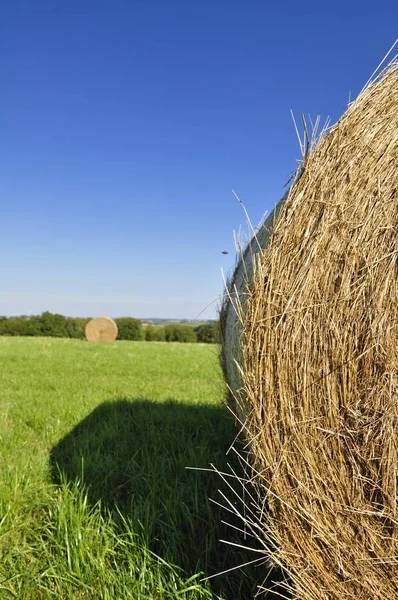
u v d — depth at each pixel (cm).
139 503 359
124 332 4128
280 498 234
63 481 404
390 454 220
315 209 242
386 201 231
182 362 1391
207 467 429
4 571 301
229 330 342
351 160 243
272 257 244
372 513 223
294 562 235
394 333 222
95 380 1014
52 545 325
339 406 229
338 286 232
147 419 614
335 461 229
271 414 238
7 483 405
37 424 620
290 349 235
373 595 225
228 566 297
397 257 225
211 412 652
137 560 300
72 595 280
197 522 332
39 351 1706
